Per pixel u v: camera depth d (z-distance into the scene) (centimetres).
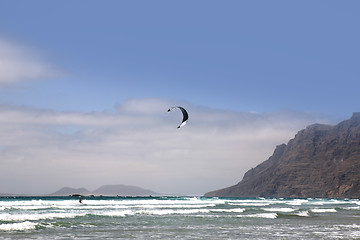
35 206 5028
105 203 6450
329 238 2194
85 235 2173
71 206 5219
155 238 2097
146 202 7219
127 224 2845
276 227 2803
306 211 4950
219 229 2605
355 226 2958
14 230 2341
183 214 3991
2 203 5856
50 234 2188
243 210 4938
